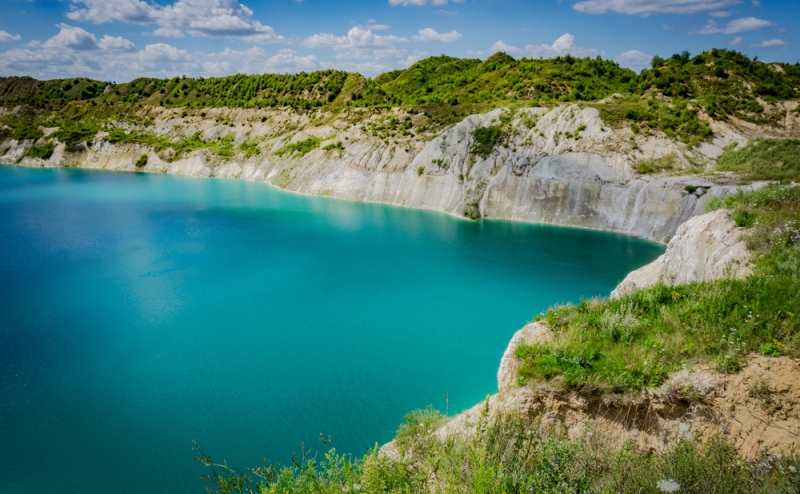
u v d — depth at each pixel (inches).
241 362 773.9
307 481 302.2
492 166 1894.7
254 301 1036.5
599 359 388.5
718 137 1678.2
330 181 2396.7
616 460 241.8
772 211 626.8
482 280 1158.3
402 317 948.6
